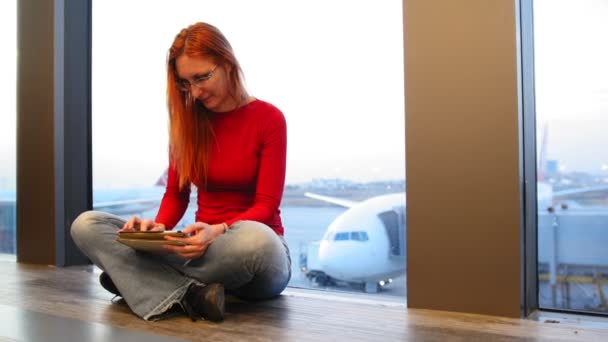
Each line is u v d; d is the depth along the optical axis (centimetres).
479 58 147
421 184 156
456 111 150
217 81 159
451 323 139
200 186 171
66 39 260
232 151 166
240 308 159
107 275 163
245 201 171
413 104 157
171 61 165
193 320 142
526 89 153
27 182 263
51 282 207
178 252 141
